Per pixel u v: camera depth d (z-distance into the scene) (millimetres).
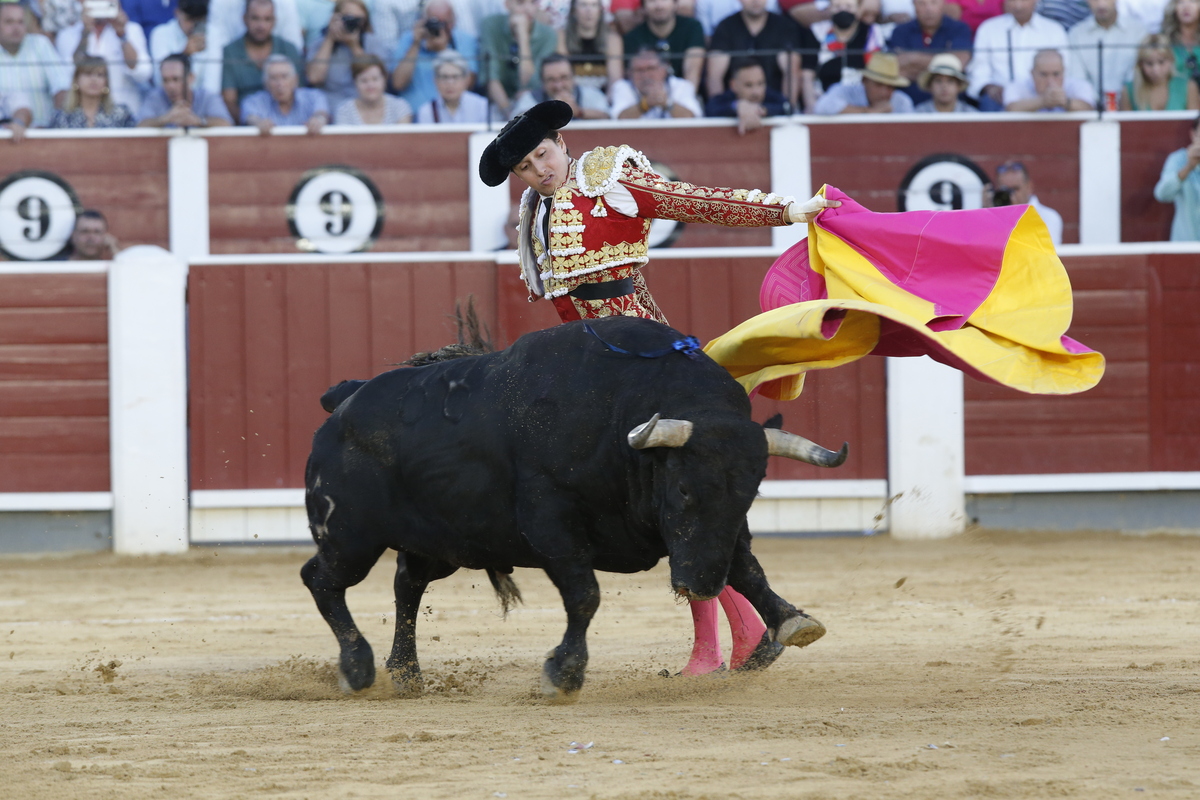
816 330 10969
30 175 33031
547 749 9828
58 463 31125
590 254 12195
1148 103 33562
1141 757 9273
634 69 33094
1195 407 31641
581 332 11547
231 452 31266
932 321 11516
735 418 10477
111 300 31203
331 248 33469
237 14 33719
